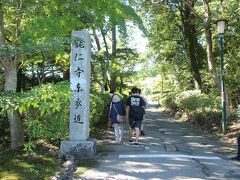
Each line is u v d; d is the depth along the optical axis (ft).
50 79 41.14
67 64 34.63
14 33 23.63
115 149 25.62
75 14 21.95
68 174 18.60
